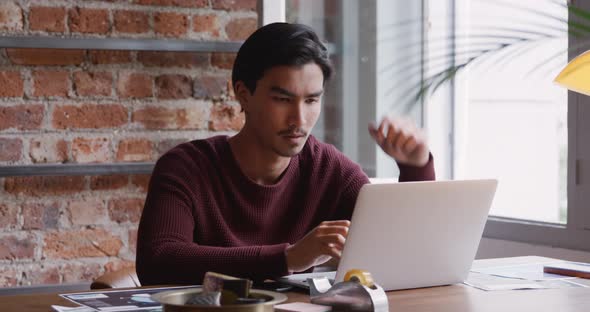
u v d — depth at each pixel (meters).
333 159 2.24
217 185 2.07
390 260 1.72
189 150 2.09
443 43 3.55
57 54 2.87
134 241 2.98
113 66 2.93
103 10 2.90
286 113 1.95
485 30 3.50
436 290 1.77
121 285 2.15
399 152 2.10
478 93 3.54
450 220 1.76
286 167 2.15
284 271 1.74
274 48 1.93
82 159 2.91
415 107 3.53
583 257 2.87
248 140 2.08
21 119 2.84
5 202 2.83
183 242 1.87
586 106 2.88
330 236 1.68
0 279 2.83
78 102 2.90
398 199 1.67
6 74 2.81
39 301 1.58
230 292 1.34
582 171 2.90
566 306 1.62
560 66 3.13
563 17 3.11
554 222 3.09
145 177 2.99
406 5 3.50
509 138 3.40
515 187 3.37
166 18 2.98
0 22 2.80
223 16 3.05
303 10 3.29
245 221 2.10
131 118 2.96
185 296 1.37
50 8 2.85
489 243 3.27
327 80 2.02
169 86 3.00
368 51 3.44
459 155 3.61
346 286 1.52
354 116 3.43
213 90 3.06
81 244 2.91
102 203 2.94
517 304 1.64
